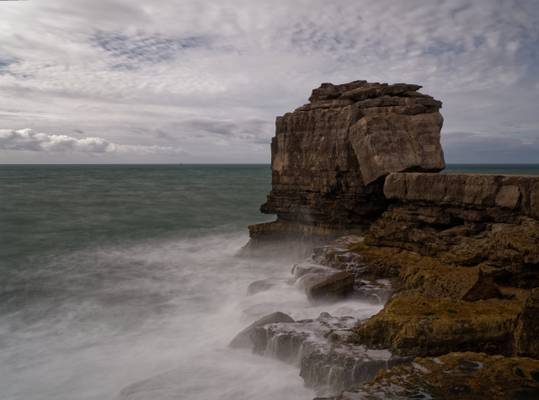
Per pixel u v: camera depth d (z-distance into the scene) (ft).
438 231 78.43
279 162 119.85
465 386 36.42
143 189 351.05
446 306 51.24
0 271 98.02
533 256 57.82
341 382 43.37
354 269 77.10
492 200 69.87
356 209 101.45
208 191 335.67
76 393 48.78
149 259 111.96
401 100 100.53
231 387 46.21
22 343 61.87
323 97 110.32
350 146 100.22
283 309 65.92
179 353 56.80
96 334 64.69
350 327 52.54
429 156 95.25
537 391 35.53
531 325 41.65
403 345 45.24
